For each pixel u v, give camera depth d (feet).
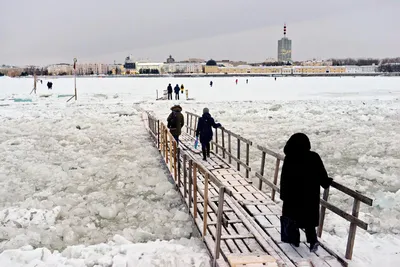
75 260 18.28
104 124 66.54
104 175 35.06
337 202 27.73
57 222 24.75
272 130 58.18
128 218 25.43
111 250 19.70
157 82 282.15
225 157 40.24
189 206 24.56
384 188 31.04
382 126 62.34
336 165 38.34
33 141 50.39
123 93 155.84
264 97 130.41
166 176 34.01
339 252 18.02
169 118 41.39
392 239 21.26
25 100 115.96
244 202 24.39
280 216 20.08
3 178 33.68
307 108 89.25
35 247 21.38
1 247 21.01
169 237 22.40
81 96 135.74
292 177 17.04
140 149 45.47
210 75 535.60
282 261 16.62
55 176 34.55
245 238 19.42
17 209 25.98
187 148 42.80
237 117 73.36
